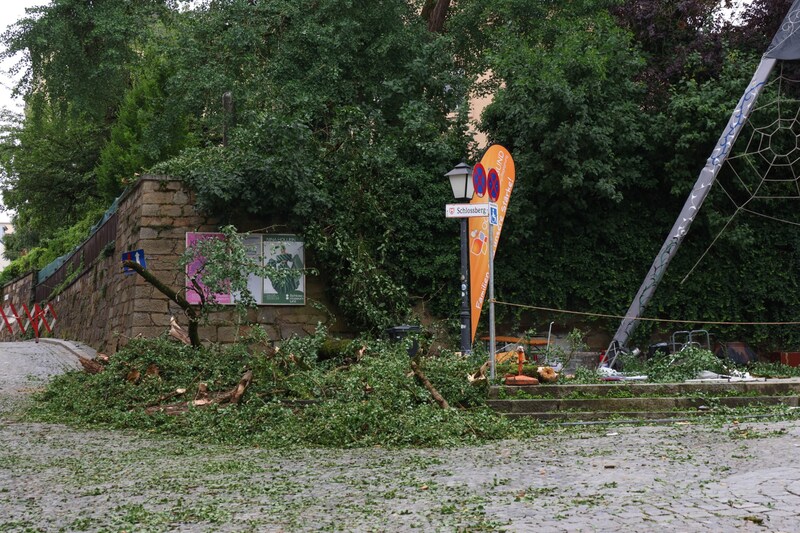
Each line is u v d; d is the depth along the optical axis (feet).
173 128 91.50
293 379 40.14
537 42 74.95
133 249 60.59
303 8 74.08
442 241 64.85
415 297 64.23
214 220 59.52
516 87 65.21
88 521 18.93
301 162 59.62
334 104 71.36
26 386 53.67
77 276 94.43
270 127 59.41
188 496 21.99
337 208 62.03
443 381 39.70
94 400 42.39
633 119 66.03
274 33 74.90
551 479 22.63
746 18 76.38
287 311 60.44
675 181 67.26
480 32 85.05
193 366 45.78
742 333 69.77
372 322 61.16
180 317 58.08
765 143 68.54
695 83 67.67
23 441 33.94
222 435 34.81
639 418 37.88
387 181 63.77
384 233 62.49
